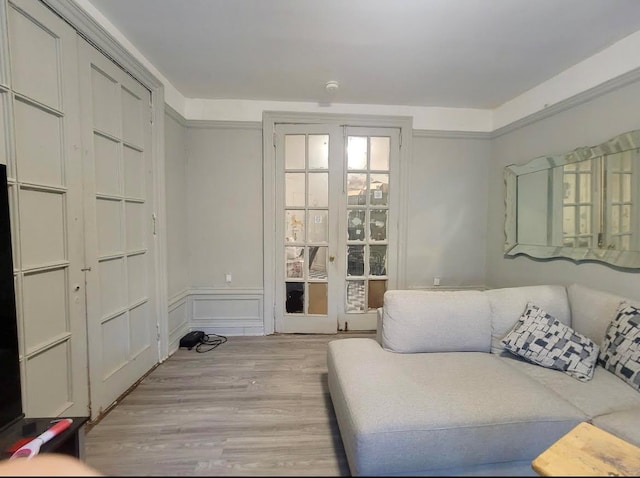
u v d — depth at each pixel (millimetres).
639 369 1486
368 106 3176
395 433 1164
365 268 3305
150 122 2391
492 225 3324
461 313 1923
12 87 1248
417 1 1658
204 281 3160
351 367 1648
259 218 3172
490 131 3328
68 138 1555
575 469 921
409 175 3264
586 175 2215
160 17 1808
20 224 1287
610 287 2059
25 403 1311
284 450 1522
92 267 1729
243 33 1970
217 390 2100
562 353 1708
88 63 1693
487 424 1213
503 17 1786
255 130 3107
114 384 1939
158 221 2484
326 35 1983
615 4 1666
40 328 1393
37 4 1358
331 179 3182
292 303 3279
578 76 2322
